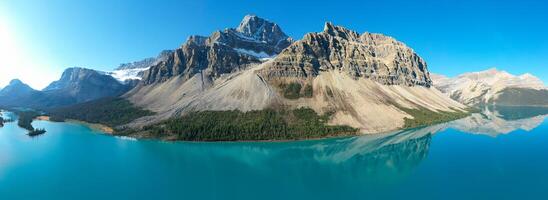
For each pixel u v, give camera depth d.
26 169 153.12
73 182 134.88
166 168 153.25
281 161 165.38
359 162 162.12
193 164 160.12
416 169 147.12
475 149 184.38
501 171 141.75
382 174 141.75
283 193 121.19
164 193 122.19
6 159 171.00
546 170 142.38
